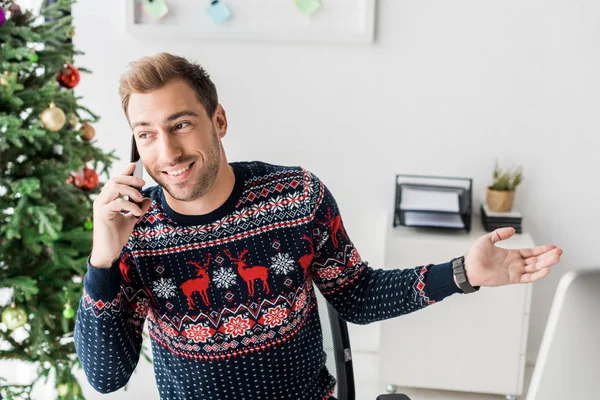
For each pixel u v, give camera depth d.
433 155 3.02
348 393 1.62
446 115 2.97
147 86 1.22
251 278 1.37
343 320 1.61
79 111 3.10
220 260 1.37
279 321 1.38
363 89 2.98
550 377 0.79
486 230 2.86
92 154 2.56
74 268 2.40
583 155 2.94
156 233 1.36
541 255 1.22
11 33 2.23
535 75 2.89
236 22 2.94
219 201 1.36
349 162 3.07
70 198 2.43
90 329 1.28
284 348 1.40
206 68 3.02
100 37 3.03
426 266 1.37
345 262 1.44
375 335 3.24
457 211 2.81
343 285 1.46
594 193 2.97
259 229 1.38
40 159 2.38
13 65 2.17
